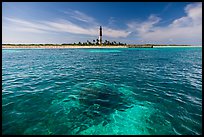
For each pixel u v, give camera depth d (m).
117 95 9.02
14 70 17.39
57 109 7.07
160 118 6.33
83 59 32.28
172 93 9.50
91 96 8.79
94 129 5.58
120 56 40.78
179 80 13.06
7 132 5.21
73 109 7.10
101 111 6.95
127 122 6.05
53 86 10.83
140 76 14.82
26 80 12.53
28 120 6.05
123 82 12.34
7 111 6.74
